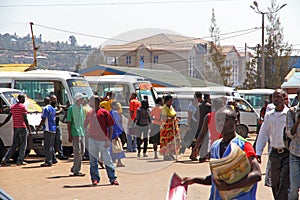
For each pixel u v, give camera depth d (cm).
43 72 1775
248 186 538
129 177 1172
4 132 1528
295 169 817
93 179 1137
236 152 529
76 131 1259
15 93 1606
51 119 1446
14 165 1470
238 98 2538
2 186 1138
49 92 1730
